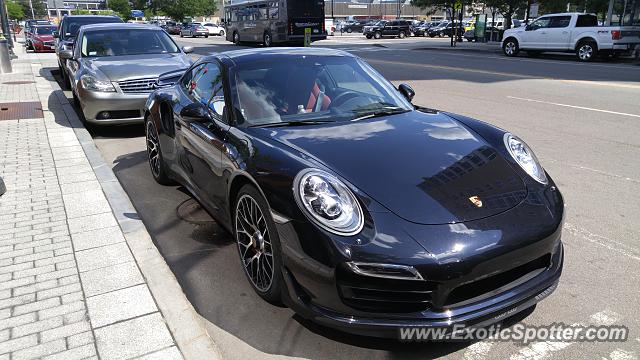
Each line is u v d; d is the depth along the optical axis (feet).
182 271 11.86
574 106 30.99
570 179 17.60
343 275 8.00
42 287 10.66
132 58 26.86
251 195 9.78
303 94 12.51
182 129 14.21
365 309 8.14
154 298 10.18
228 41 126.62
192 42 125.70
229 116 11.89
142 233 13.16
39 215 14.55
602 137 23.31
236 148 10.73
